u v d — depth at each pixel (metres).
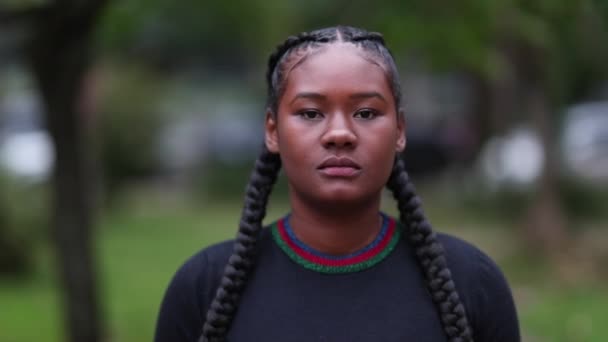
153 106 15.41
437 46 5.00
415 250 2.16
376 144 2.03
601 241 10.37
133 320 7.76
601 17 4.39
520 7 4.62
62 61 5.05
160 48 19.78
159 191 18.52
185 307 2.20
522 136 13.09
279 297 2.10
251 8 7.83
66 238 5.34
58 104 5.16
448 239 2.25
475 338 2.18
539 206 9.91
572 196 12.81
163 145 17.94
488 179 14.11
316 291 2.09
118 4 5.69
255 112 20.58
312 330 2.05
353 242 2.13
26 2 5.70
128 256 11.33
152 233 13.32
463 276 2.17
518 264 9.78
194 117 21.86
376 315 2.07
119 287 9.28
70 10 4.77
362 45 2.08
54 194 5.32
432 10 4.89
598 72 11.33
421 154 18.02
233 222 14.48
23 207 10.01
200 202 17.16
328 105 2.03
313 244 2.13
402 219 2.21
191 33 18.08
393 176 2.21
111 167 14.97
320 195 2.04
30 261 10.03
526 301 8.44
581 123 18.33
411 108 21.20
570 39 5.68
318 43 2.08
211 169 18.77
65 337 5.46
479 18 4.78
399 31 4.97
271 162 2.26
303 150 2.04
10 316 8.09
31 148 16.34
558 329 7.29
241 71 24.67
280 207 14.70
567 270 9.34
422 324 2.08
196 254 2.26
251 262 2.14
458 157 17.33
